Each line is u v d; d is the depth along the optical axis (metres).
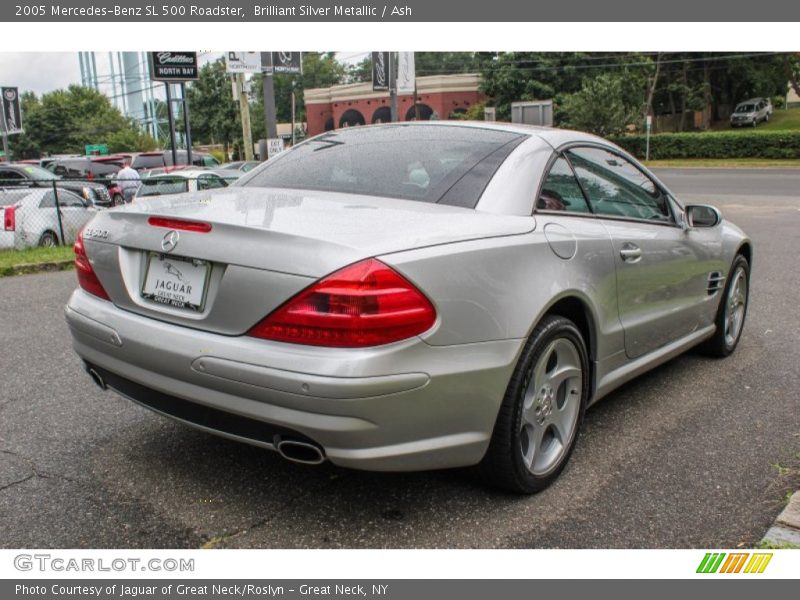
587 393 3.42
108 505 2.99
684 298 4.35
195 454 3.47
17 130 31.91
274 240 2.56
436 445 2.67
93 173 28.67
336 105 71.62
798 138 39.28
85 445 3.56
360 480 3.23
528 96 57.00
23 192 12.42
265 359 2.49
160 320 2.82
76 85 91.31
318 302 2.44
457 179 3.19
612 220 3.71
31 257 9.90
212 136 67.56
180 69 19.66
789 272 8.73
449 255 2.66
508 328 2.81
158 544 2.73
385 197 3.15
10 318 6.30
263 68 19.00
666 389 4.52
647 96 54.50
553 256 3.10
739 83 56.62
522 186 3.18
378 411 2.47
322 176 3.46
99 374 3.12
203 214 2.82
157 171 21.50
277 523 2.88
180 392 2.71
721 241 4.80
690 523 2.94
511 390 2.88
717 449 3.63
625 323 3.68
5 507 2.96
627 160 4.12
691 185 26.50
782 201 19.58
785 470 3.40
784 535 2.78
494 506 3.04
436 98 64.62
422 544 2.77
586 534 2.85
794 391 4.49
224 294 2.61
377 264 2.47
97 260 3.08
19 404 4.11
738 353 5.33
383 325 2.45
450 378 2.62
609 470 3.39
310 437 2.49
